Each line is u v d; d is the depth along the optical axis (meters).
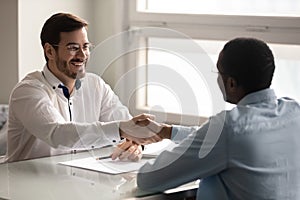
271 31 3.62
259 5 3.72
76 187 2.32
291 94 3.64
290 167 2.26
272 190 2.21
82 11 4.28
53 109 2.77
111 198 2.18
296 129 2.28
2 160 3.09
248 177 2.16
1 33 4.04
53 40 2.83
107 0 4.28
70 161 2.73
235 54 2.23
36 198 2.17
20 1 3.95
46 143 2.82
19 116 2.81
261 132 2.19
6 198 2.18
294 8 3.59
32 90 2.80
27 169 2.61
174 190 2.29
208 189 2.23
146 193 2.25
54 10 4.12
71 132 2.64
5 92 4.07
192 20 3.94
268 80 2.26
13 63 4.01
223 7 3.87
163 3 4.15
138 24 4.18
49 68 2.90
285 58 3.63
